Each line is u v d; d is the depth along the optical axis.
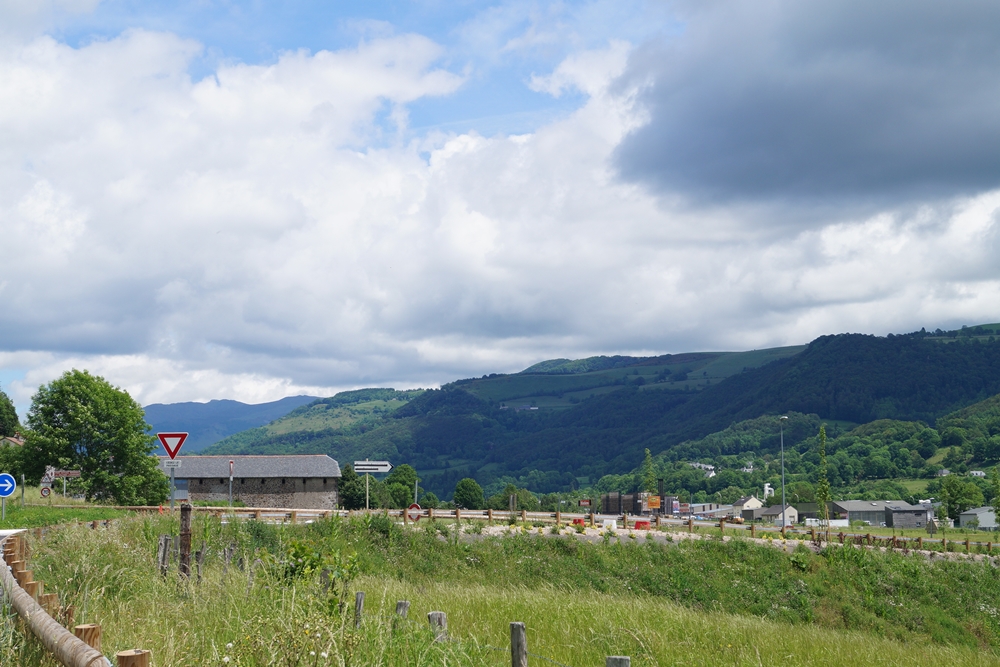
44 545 15.80
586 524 45.91
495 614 14.62
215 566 16.19
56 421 62.53
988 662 19.69
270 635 7.34
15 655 6.65
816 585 35.97
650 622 16.03
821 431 50.19
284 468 82.06
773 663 14.33
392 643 8.05
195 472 79.69
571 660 11.59
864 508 159.75
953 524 146.38
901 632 32.50
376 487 117.81
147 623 8.68
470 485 125.81
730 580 35.72
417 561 32.06
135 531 20.61
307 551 11.50
